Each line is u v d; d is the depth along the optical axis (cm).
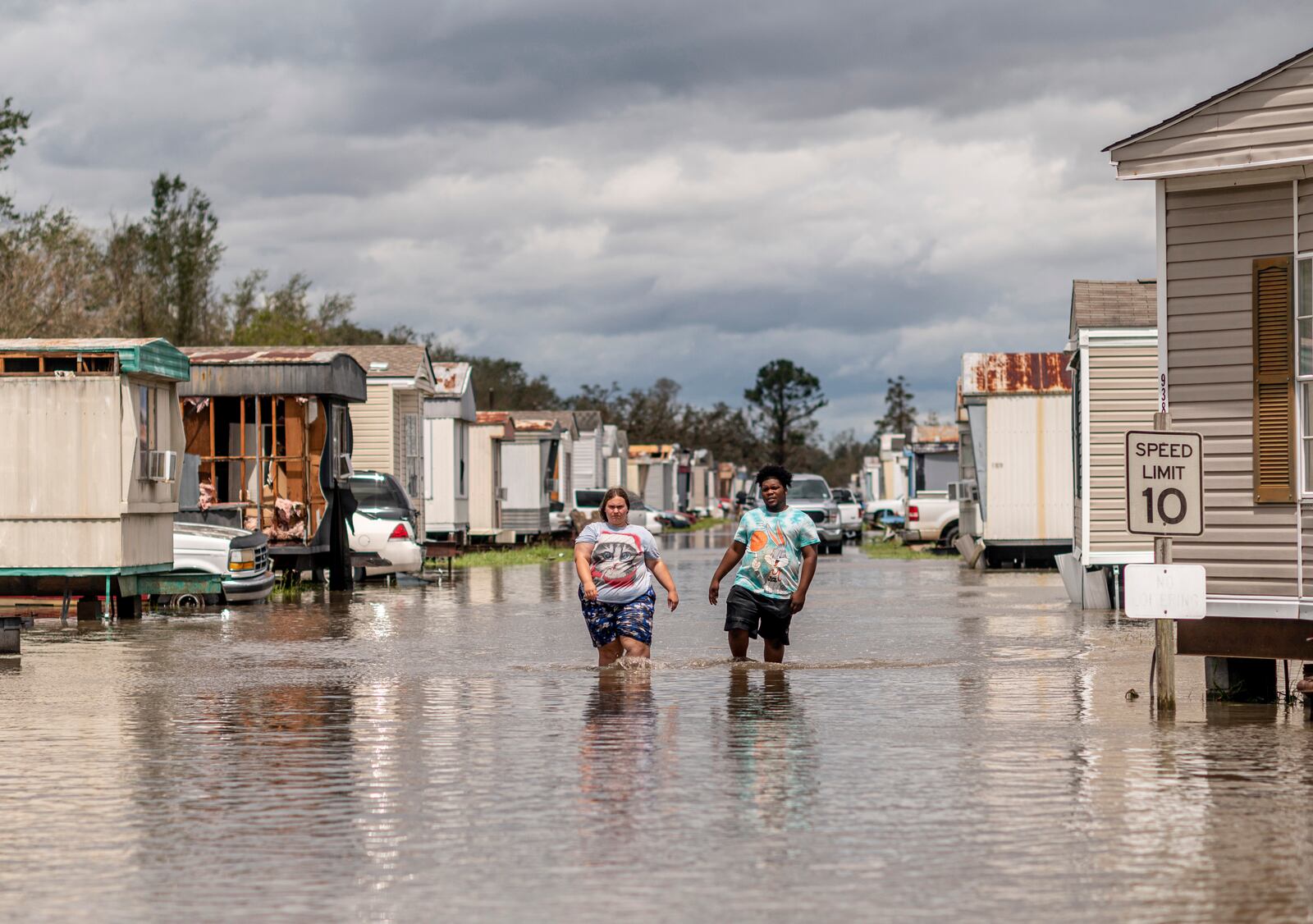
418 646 2225
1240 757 1233
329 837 966
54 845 949
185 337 8462
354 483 4019
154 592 2869
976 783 1127
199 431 3778
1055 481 4522
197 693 1692
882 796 1080
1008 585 3741
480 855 914
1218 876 856
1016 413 4519
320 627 2559
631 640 1892
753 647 2195
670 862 893
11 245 6762
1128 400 3047
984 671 1856
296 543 3672
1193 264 1627
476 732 1390
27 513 2666
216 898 825
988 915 780
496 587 3772
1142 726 1406
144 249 8456
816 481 6812
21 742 1352
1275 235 1588
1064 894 818
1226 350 1609
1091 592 2989
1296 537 1565
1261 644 1566
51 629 2520
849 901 807
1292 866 878
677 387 18162
